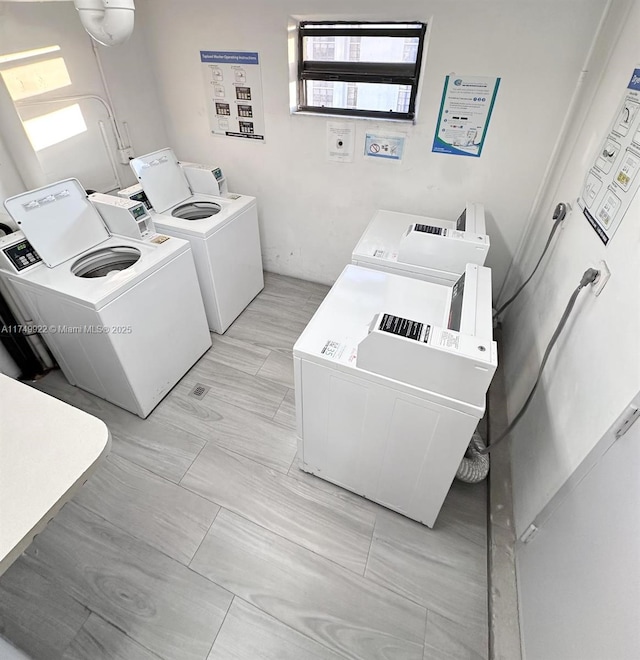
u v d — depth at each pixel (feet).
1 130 6.08
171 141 9.35
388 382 3.99
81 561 4.75
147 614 4.33
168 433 6.33
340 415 4.61
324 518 5.28
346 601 4.49
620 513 2.74
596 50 5.48
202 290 7.83
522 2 5.55
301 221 9.27
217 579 4.64
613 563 2.69
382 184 8.00
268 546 4.96
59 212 5.99
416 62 6.79
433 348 3.56
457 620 4.36
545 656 3.38
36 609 4.35
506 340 7.50
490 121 6.61
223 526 5.15
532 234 7.15
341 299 5.04
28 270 5.67
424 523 5.21
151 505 5.34
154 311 6.15
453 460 4.27
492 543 4.81
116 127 7.75
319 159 8.17
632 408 2.86
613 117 4.65
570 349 4.31
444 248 5.61
